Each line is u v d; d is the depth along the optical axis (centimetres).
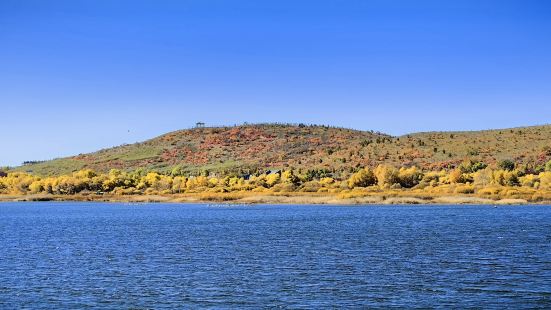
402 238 6331
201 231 7506
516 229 7206
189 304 3216
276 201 14912
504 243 5747
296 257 4916
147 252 5322
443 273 4078
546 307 3111
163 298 3356
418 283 3731
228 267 4403
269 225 8419
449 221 8625
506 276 3941
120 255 5122
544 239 6066
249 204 15300
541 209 11206
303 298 3334
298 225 8356
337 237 6525
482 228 7400
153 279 3919
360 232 7125
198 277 3984
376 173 17000
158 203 17788
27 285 3728
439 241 5991
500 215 9725
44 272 4212
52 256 5084
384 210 11738
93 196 19525
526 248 5347
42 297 3388
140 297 3378
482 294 3409
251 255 5062
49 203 18488
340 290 3541
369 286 3650
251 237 6625
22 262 4709
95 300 3312
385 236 6569
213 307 3148
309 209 12631
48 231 7712
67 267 4441
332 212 11412
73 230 7850
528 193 13875
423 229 7388
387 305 3173
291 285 3694
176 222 9281
